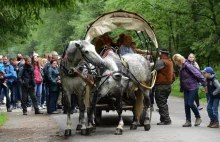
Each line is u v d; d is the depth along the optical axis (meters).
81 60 10.23
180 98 23.53
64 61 10.51
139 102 11.37
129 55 11.64
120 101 10.51
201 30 25.86
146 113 11.34
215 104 11.50
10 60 18.77
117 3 27.88
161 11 26.28
